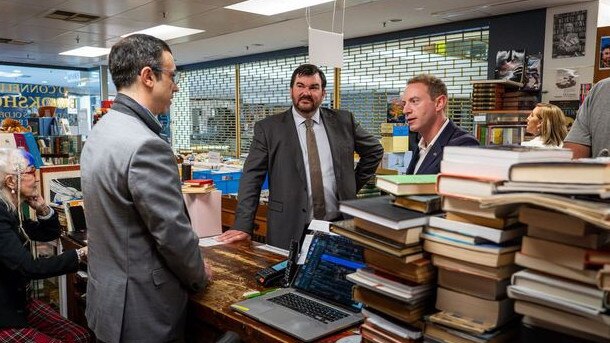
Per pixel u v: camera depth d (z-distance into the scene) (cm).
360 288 115
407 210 106
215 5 498
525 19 512
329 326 133
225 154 927
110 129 146
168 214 140
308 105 241
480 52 565
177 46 769
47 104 1073
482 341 93
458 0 465
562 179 82
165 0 477
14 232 196
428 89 195
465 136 188
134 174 137
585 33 472
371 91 687
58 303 290
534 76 508
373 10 511
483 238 94
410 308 104
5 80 1021
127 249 146
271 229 248
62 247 275
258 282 172
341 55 256
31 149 338
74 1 481
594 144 191
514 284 89
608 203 78
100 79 1060
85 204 153
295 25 596
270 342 130
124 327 147
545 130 386
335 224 119
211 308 150
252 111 884
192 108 1012
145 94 155
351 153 258
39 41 724
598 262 78
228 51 821
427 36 611
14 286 196
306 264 167
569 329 83
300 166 242
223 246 220
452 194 98
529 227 88
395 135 528
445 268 100
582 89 476
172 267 148
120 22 583
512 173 88
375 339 113
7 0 477
